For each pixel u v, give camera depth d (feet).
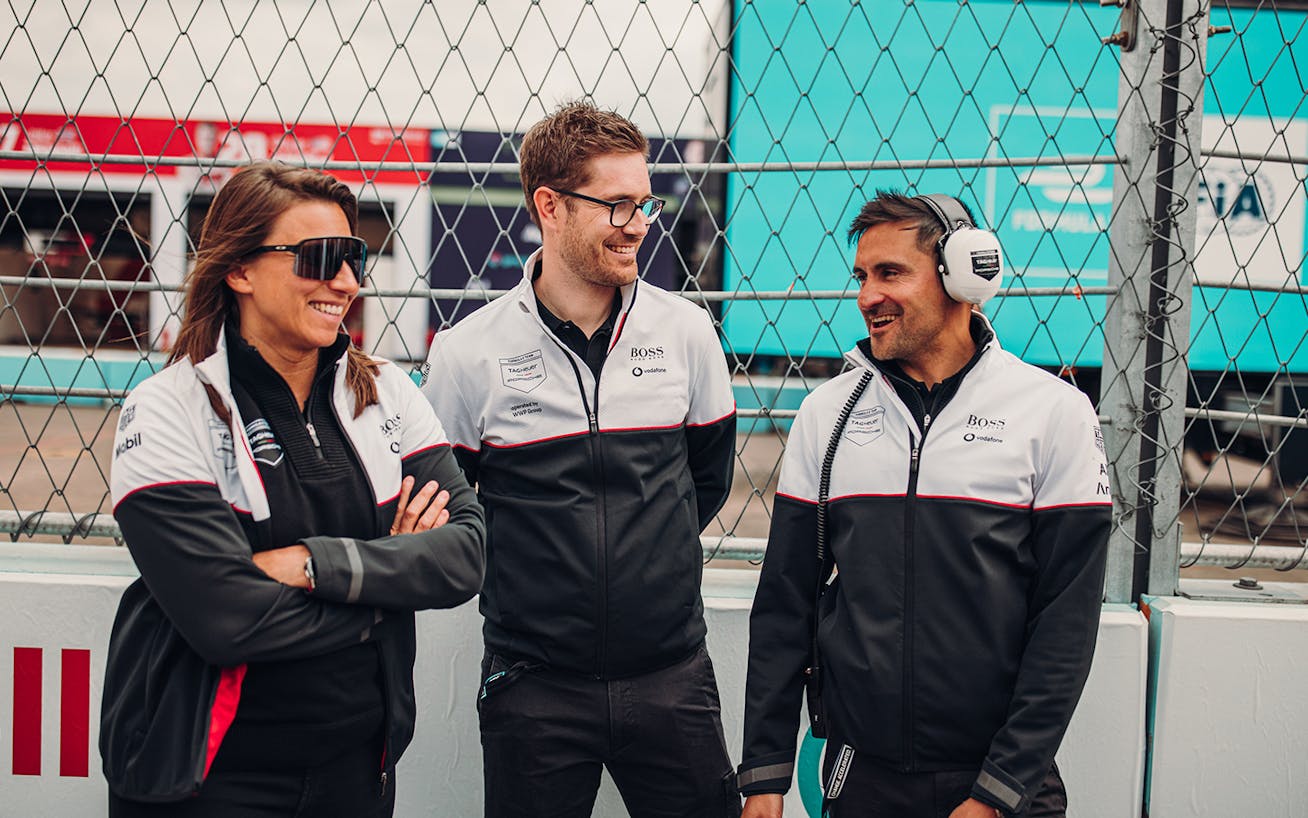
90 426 25.88
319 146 20.20
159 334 7.36
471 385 6.39
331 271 4.69
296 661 4.75
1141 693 7.22
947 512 5.45
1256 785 7.22
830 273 17.65
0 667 7.36
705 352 6.58
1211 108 15.87
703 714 6.36
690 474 6.67
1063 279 16.92
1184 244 7.21
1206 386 16.63
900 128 17.12
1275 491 18.20
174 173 11.02
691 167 7.42
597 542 6.07
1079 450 5.40
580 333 6.27
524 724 6.18
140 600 4.88
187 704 4.61
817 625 5.92
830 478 5.83
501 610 6.24
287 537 4.78
